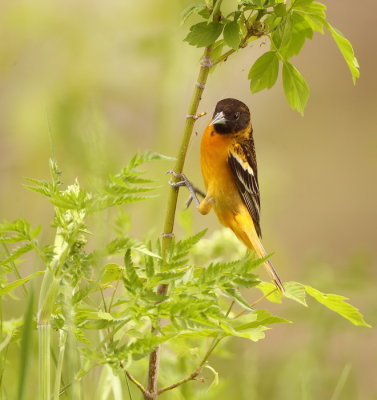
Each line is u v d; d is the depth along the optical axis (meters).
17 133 12.80
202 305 5.87
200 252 9.12
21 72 13.41
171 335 5.96
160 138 13.53
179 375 8.49
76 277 5.93
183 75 13.66
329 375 11.25
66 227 5.89
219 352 8.39
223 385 8.52
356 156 27.53
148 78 13.62
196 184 14.20
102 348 6.09
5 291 6.07
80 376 5.95
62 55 13.64
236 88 24.34
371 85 30.67
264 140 24.86
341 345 12.41
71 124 10.10
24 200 12.70
